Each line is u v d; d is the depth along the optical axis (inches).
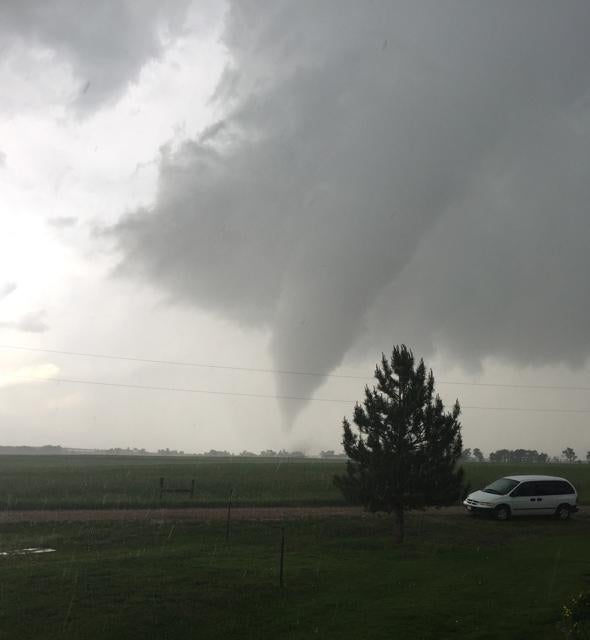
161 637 430.9
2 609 475.8
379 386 831.1
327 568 644.7
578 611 455.2
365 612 480.4
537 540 906.7
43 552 729.6
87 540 818.2
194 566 630.5
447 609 482.9
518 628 432.8
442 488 800.3
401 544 828.6
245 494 1494.8
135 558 672.4
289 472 2220.7
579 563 673.6
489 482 1844.2
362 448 818.8
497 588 550.6
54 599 501.0
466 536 926.4
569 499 1176.2
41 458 5157.5
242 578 583.2
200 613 479.5
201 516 1066.7
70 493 1473.9
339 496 1454.2
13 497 1376.7
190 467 2748.5
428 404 818.2
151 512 1127.6
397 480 799.1
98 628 440.1
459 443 824.3
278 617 474.9
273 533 901.8
